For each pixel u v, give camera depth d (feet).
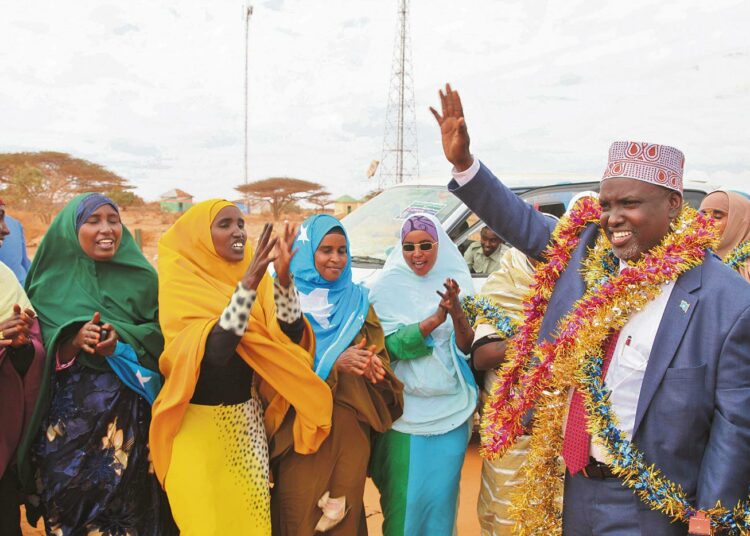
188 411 11.21
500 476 12.71
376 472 13.37
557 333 9.77
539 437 9.71
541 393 9.76
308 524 11.96
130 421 11.44
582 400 9.31
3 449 11.13
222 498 11.13
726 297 8.54
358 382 12.29
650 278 8.69
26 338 10.84
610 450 8.75
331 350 12.23
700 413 8.54
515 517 10.12
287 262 10.93
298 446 11.76
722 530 8.40
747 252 14.84
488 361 12.89
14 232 18.02
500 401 10.57
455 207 22.41
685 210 9.28
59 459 11.09
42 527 16.29
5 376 11.10
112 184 228.84
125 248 12.20
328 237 12.55
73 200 11.76
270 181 255.50
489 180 10.32
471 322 13.48
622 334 9.08
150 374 11.54
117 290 11.84
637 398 8.87
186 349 10.84
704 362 8.50
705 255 8.95
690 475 8.72
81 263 11.68
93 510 11.23
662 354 8.66
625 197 8.87
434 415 12.87
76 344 10.87
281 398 11.97
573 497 9.57
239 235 11.89
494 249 21.93
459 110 10.09
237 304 10.49
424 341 12.85
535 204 23.67
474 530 16.92
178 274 11.55
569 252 10.16
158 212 252.42
